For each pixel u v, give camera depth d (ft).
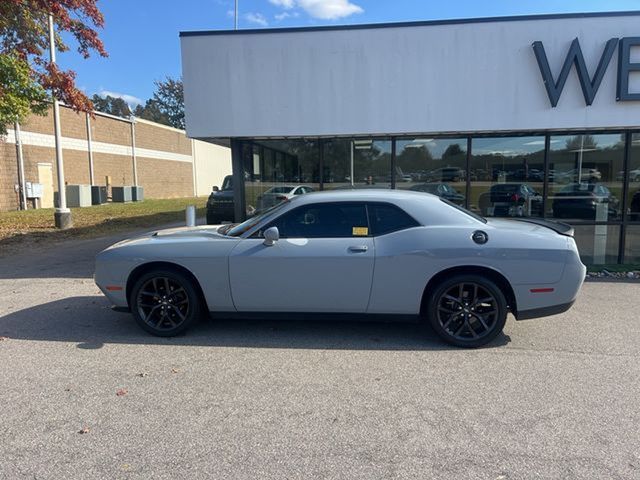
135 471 9.26
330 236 16.20
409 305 15.84
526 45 26.32
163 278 16.71
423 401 12.09
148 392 12.60
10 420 11.18
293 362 14.64
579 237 29.84
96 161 100.32
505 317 15.58
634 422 11.05
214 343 16.30
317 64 27.61
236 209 30.40
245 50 27.86
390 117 27.53
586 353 15.40
